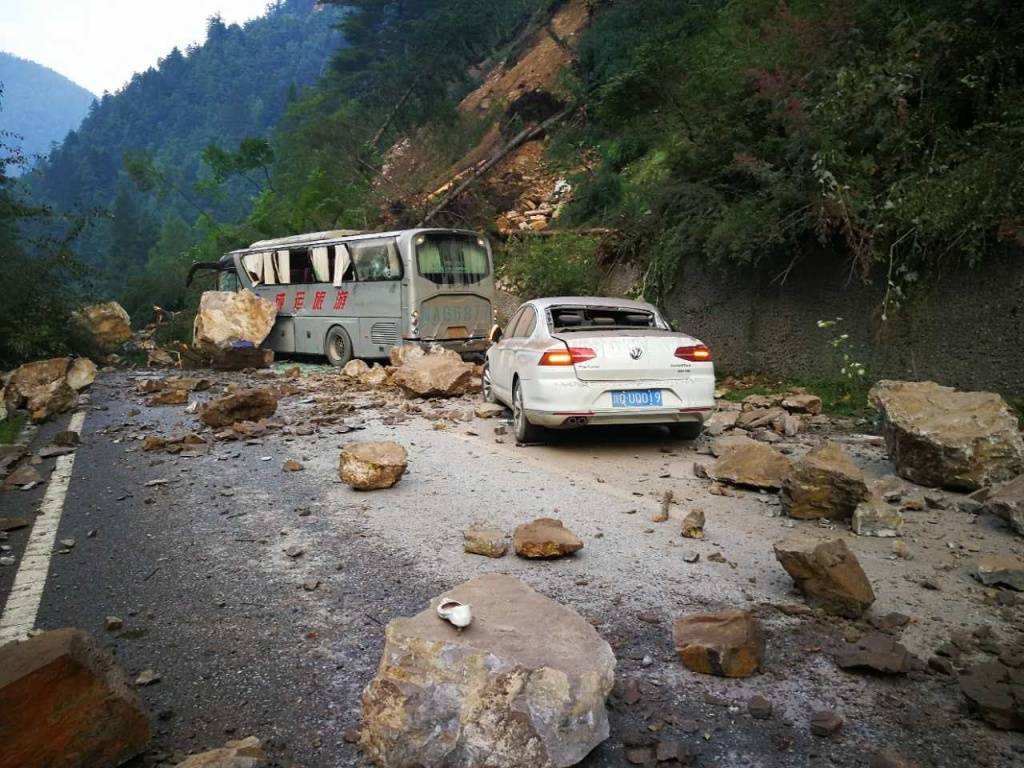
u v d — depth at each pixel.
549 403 7.76
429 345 16.27
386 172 38.75
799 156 10.60
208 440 9.09
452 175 33.84
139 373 18.00
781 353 11.49
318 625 4.02
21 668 2.60
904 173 9.91
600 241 17.02
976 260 8.68
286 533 5.56
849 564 4.03
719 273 12.64
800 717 3.08
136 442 9.26
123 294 34.62
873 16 11.03
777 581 4.48
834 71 10.79
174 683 3.47
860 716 3.08
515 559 4.94
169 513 6.18
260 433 9.26
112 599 4.46
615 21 27.77
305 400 12.32
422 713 2.66
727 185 12.61
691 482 6.79
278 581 4.65
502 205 27.92
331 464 7.71
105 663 2.96
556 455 7.97
